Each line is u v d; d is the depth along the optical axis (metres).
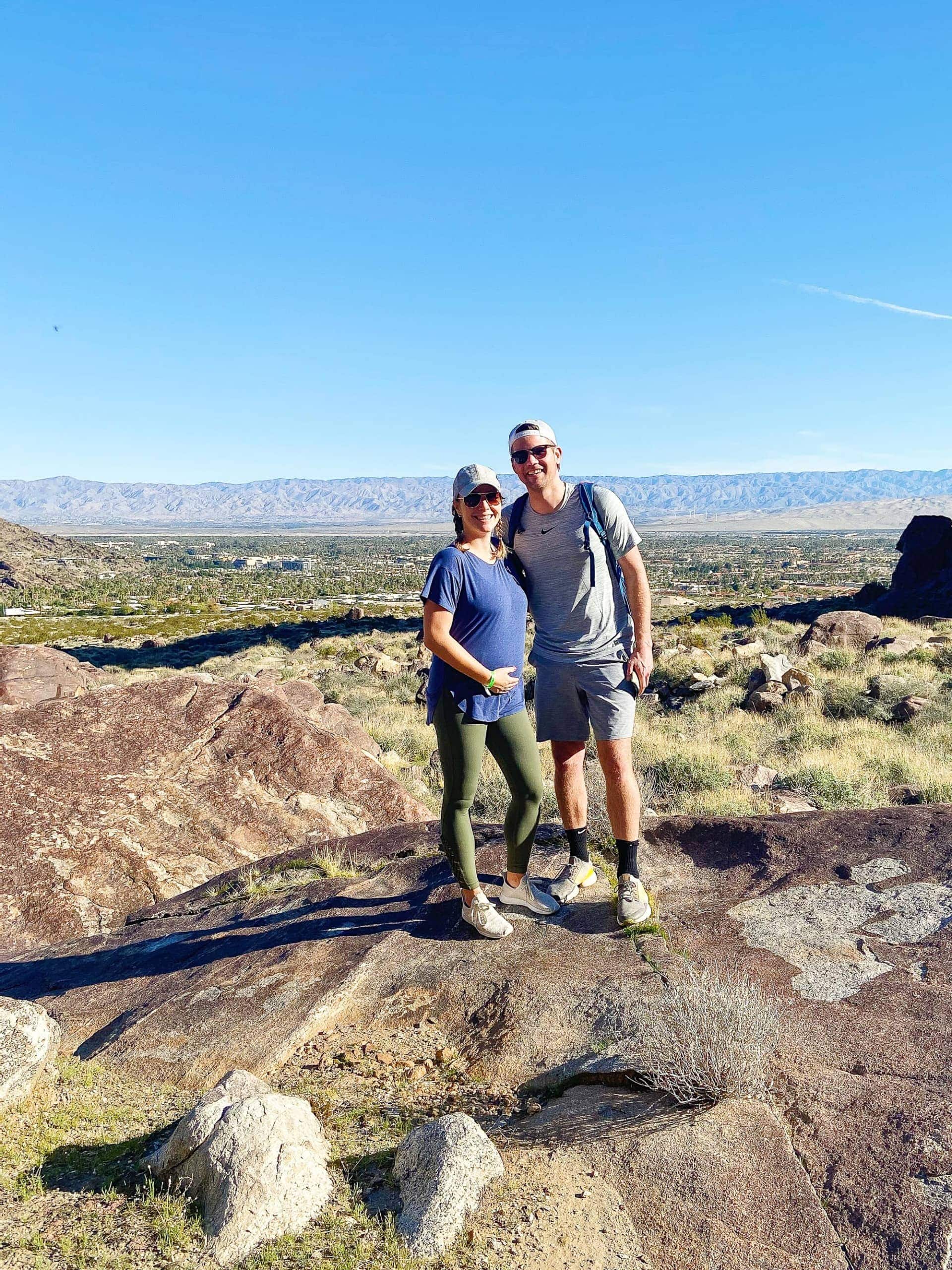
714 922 3.89
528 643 26.98
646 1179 2.42
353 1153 2.72
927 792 10.10
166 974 4.39
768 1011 2.96
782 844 4.51
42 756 7.75
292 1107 2.65
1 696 14.59
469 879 3.90
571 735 4.18
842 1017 3.04
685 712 17.86
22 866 6.60
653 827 5.02
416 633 46.12
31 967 5.16
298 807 8.02
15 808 7.11
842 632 24.64
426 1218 2.30
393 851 5.71
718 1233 2.22
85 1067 3.50
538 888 4.37
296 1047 3.42
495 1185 2.46
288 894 5.13
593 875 4.39
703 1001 2.94
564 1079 2.99
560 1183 2.46
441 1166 2.41
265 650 40.91
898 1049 2.83
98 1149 2.88
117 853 6.90
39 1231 2.43
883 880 4.02
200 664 38.03
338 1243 2.30
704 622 37.84
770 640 27.06
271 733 8.76
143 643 56.66
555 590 4.02
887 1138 2.45
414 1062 3.27
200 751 8.44
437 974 3.75
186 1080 3.35
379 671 28.19
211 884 6.14
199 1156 2.52
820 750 13.35
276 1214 2.37
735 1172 2.39
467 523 3.75
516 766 3.89
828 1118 2.56
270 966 4.04
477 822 5.80
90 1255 2.30
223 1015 3.69
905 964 3.34
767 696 17.14
